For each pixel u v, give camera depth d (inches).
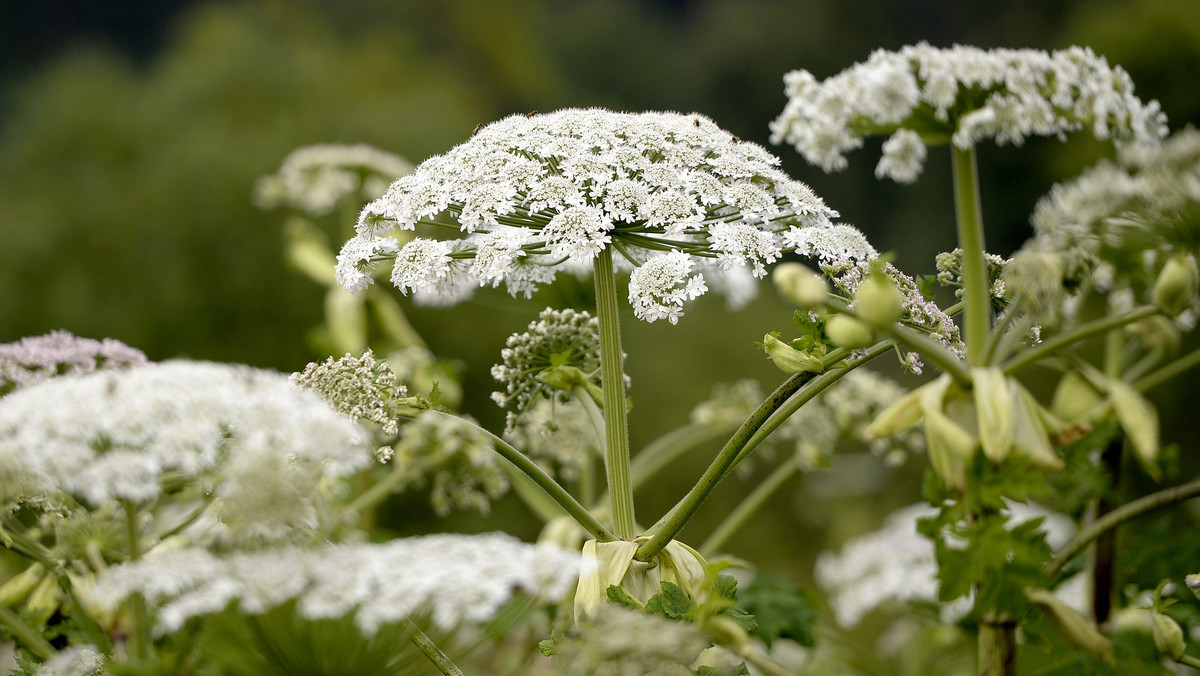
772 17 1425.9
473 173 136.0
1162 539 142.8
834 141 138.5
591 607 133.0
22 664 132.7
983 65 133.3
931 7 1339.8
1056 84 134.6
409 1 1283.2
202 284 552.4
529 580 127.6
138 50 1444.4
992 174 757.9
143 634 131.1
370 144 639.8
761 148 139.3
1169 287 127.8
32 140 637.9
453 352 528.4
